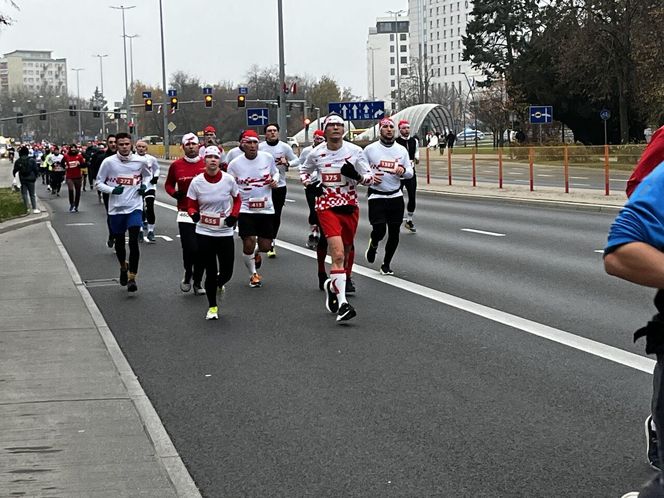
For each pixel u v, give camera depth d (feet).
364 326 32.14
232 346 29.58
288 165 50.31
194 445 19.75
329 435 20.20
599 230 63.26
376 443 19.54
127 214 40.32
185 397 23.68
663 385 11.28
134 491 16.60
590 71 185.37
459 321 32.58
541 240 57.72
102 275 46.96
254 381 25.12
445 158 170.60
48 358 27.63
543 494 16.43
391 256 43.93
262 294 39.50
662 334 11.20
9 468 17.85
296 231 67.10
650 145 14.85
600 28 172.35
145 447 19.13
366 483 17.21
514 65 224.12
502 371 25.39
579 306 34.86
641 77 166.91
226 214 34.27
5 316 34.76
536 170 132.77
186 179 39.52
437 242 57.62
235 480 17.56
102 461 18.26
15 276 46.09
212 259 34.06
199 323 33.60
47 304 37.40
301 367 26.53
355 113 116.26
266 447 19.51
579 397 22.61
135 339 31.04
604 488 16.63
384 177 42.52
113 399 22.94
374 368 26.14
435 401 22.63
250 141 40.45
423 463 18.22
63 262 51.62
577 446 18.98
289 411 22.13
